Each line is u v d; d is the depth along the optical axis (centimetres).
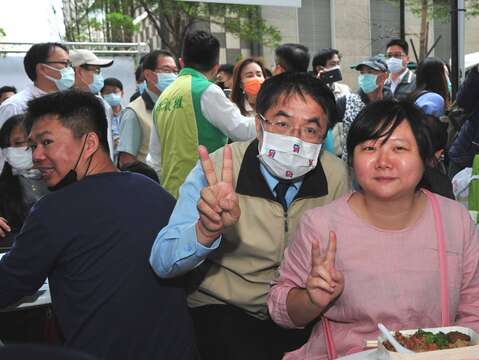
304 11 1752
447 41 1872
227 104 347
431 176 241
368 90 472
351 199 181
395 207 171
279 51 423
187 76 362
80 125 193
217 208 154
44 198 186
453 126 434
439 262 171
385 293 169
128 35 1830
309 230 179
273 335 221
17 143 300
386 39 1817
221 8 1531
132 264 183
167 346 188
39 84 414
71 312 183
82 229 180
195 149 355
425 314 170
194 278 213
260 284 213
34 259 180
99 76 520
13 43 830
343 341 173
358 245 171
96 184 189
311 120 195
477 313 177
